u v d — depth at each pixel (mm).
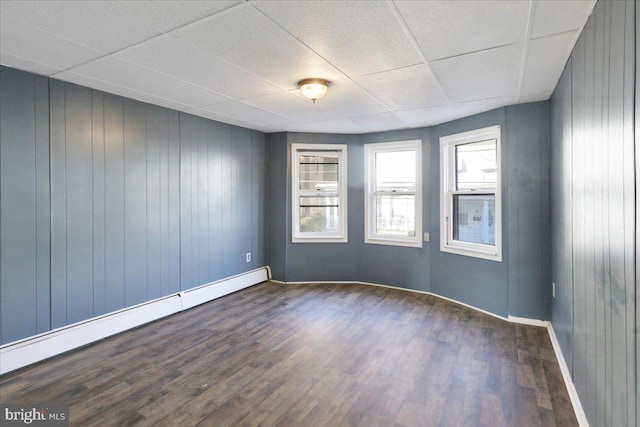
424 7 1731
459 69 2543
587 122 1818
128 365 2646
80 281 2984
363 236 5043
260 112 3877
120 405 2145
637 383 1183
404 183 4832
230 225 4594
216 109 3766
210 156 4270
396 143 4738
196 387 2350
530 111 3355
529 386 2354
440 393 2279
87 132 3016
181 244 3918
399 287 4781
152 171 3582
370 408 2123
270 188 5180
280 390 2316
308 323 3521
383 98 3271
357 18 1837
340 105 3541
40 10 1754
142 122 3473
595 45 1656
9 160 2543
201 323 3527
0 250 2502
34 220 2684
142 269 3500
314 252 5125
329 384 2391
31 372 2529
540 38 2051
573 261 2217
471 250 3936
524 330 3295
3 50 2242
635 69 1169
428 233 4516
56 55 2320
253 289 4781
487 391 2299
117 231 3270
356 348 2949
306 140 5051
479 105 3486
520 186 3422
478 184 3990
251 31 1983
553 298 3121
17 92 2578
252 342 3072
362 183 5023
